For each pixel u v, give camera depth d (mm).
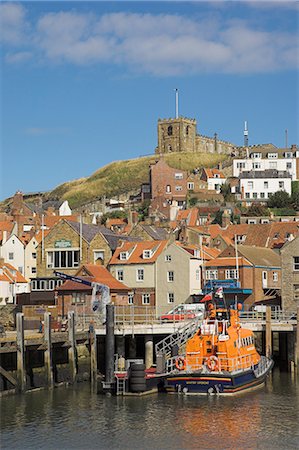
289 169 165625
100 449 40062
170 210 133375
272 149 173625
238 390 53875
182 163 194625
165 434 43000
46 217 121875
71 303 79750
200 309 75938
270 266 91938
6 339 52656
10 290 94312
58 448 40250
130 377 53688
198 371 54219
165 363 57062
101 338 66312
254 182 157125
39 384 56875
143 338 73375
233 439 41969
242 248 91812
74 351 59844
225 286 86750
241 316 77312
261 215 140000
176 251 87812
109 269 90938
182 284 87062
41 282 93125
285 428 44188
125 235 101688
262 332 68500
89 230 97375
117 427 44500
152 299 88375
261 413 47938
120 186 199250
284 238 109125
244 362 56344
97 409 49219
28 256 101938
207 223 129125
